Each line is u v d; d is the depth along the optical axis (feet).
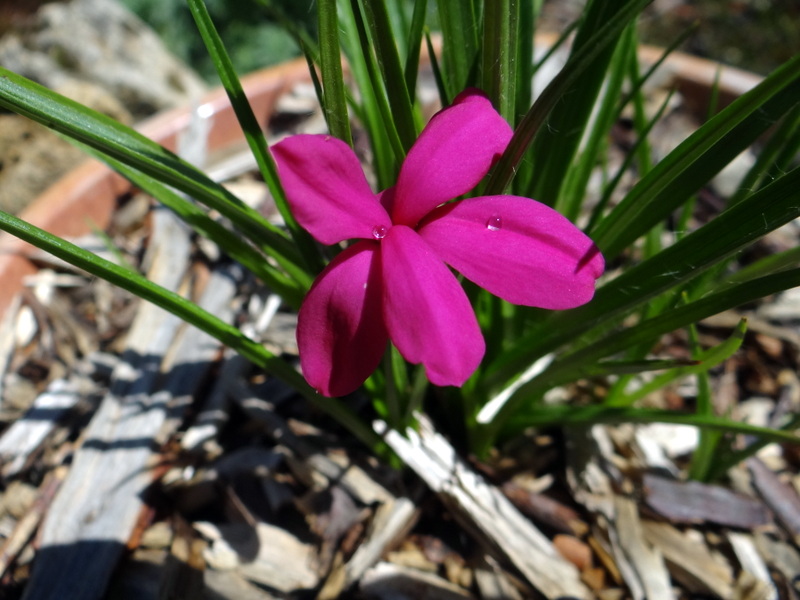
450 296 0.16
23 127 0.47
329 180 0.16
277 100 0.51
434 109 0.49
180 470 0.32
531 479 0.32
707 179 0.22
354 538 0.30
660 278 0.21
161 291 0.21
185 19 0.74
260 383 0.35
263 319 0.37
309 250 0.24
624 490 0.31
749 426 0.23
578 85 0.24
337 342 0.16
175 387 0.34
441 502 0.31
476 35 0.23
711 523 0.31
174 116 0.47
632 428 0.34
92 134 0.18
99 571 0.28
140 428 0.33
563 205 0.30
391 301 0.16
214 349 0.36
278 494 0.31
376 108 0.26
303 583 0.29
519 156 0.19
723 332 0.39
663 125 0.50
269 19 0.73
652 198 0.22
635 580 0.29
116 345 0.38
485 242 0.16
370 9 0.19
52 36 0.57
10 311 0.39
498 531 0.29
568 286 0.16
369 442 0.29
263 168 0.23
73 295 0.41
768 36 0.79
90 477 0.31
